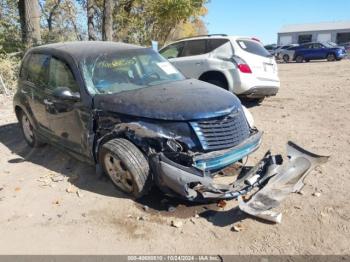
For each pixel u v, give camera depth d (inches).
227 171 209.6
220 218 166.7
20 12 630.5
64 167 229.6
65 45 237.0
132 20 927.7
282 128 300.7
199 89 199.5
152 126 173.6
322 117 334.6
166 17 944.3
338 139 267.0
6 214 178.7
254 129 203.5
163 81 219.6
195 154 165.8
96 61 212.7
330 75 721.6
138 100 183.9
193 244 150.3
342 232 153.8
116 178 187.0
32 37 601.9
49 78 229.8
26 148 270.5
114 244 152.4
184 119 169.3
